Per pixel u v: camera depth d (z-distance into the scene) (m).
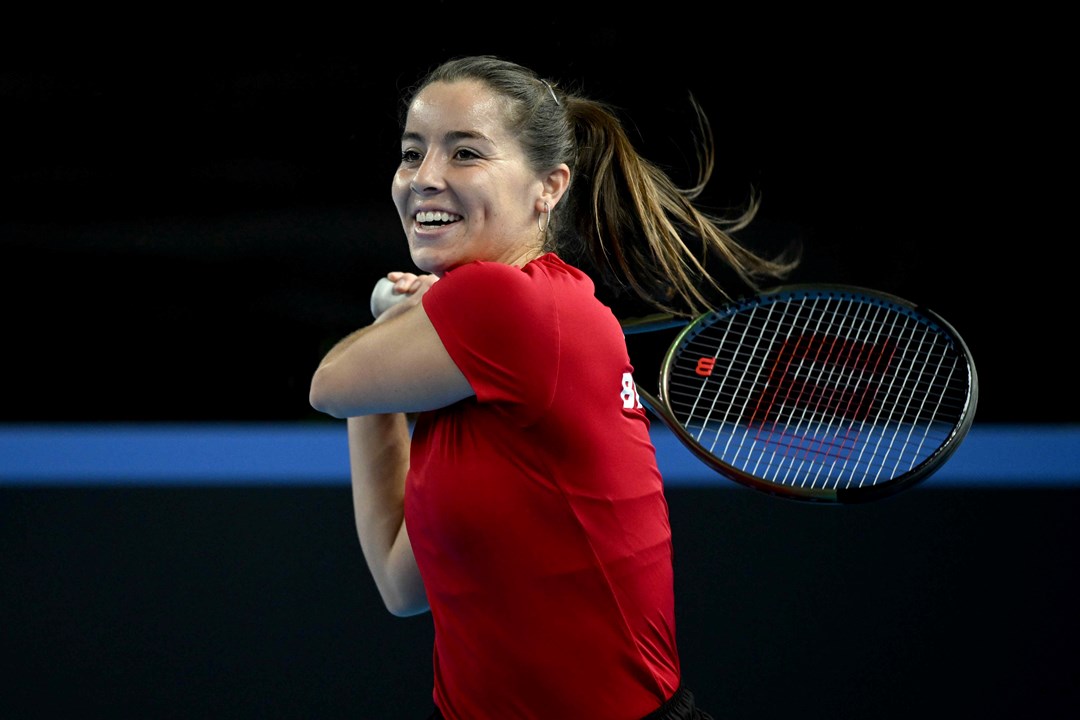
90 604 14.77
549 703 6.04
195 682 12.75
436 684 6.59
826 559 15.71
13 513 18.67
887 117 30.53
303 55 31.39
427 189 6.32
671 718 6.29
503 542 5.90
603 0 30.67
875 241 30.75
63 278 31.61
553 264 6.29
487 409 5.91
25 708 12.20
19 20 31.11
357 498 7.40
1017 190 30.27
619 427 6.14
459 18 31.20
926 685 12.41
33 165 31.39
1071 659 12.91
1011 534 16.58
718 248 8.51
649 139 30.72
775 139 30.70
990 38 30.06
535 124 6.55
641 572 6.19
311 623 14.21
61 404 31.66
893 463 18.05
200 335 31.58
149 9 31.28
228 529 17.62
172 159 31.47
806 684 12.52
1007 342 30.48
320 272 31.50
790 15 30.39
